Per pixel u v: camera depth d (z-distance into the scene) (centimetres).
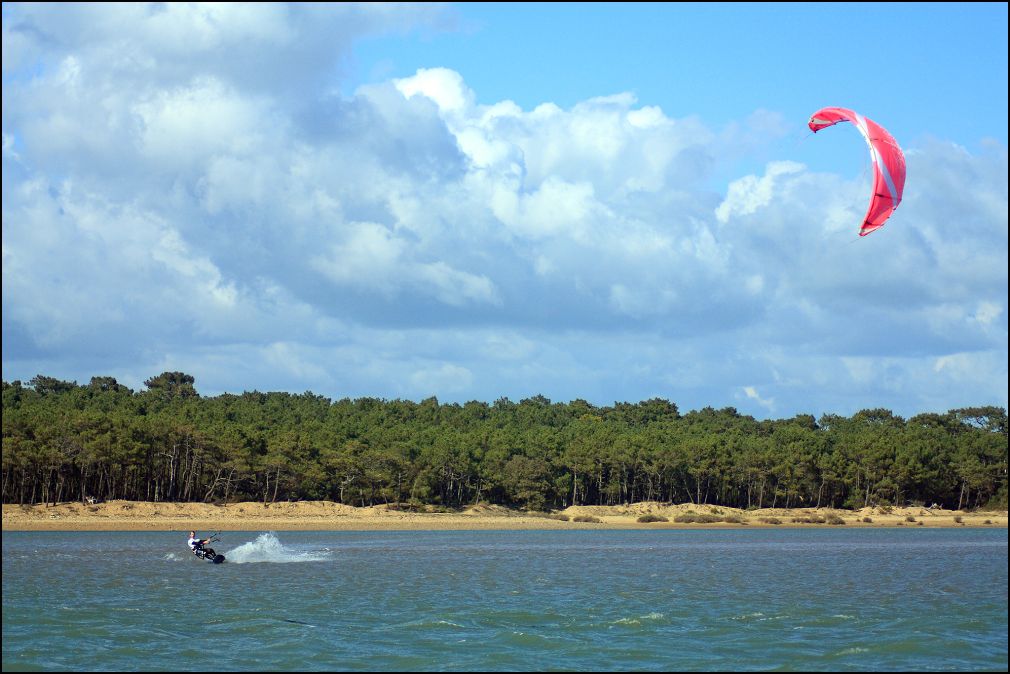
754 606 5638
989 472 18900
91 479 15762
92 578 6856
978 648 4394
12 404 18512
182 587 6372
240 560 8412
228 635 4622
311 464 16025
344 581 6800
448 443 17788
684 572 7681
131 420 16250
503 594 6131
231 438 16000
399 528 14575
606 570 7794
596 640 4550
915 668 4025
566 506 18888
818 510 18688
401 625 4912
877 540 12506
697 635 4684
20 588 6247
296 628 4803
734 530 15450
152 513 14325
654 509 18212
